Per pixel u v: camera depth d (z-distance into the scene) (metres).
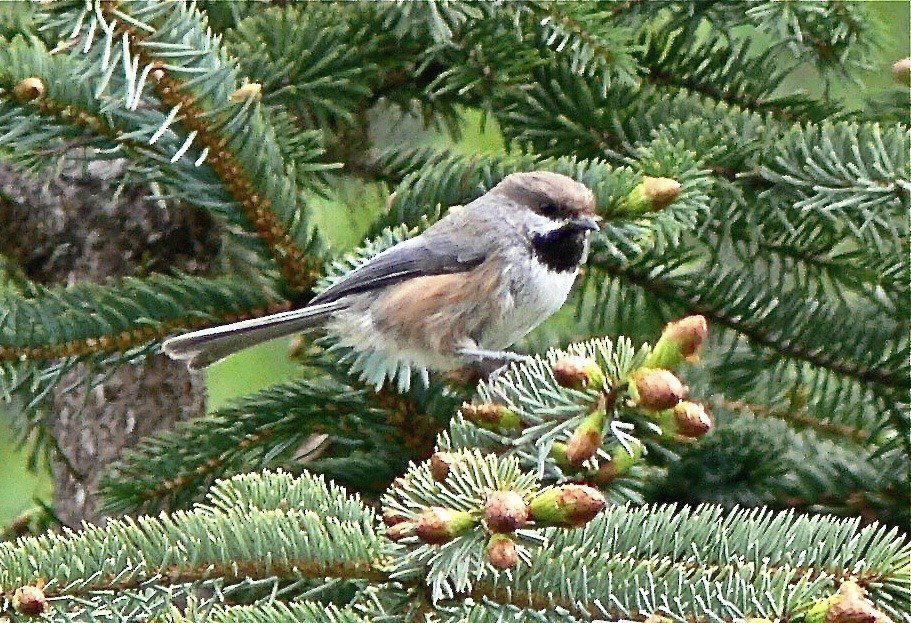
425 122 11.00
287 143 9.16
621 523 6.45
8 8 10.44
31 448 11.05
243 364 12.70
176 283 8.80
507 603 5.95
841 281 10.27
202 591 7.44
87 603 6.08
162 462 8.83
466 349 8.88
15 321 8.40
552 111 10.16
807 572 5.99
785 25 9.52
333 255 8.94
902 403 9.53
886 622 5.19
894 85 11.50
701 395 10.32
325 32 9.88
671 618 5.63
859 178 8.95
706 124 9.52
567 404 5.91
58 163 8.88
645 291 9.94
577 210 8.66
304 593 6.45
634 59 9.75
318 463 9.09
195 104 8.02
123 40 7.42
